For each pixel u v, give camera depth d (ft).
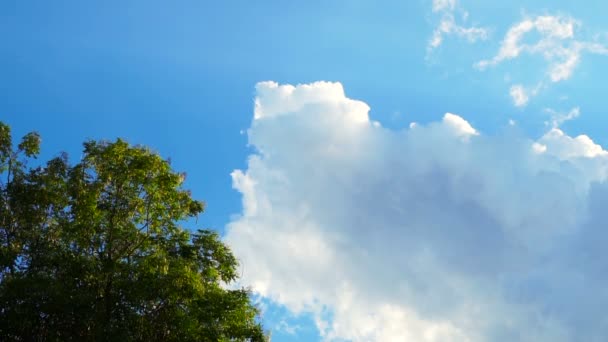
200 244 98.68
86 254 93.35
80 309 84.12
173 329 88.12
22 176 99.50
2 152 99.45
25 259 92.99
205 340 89.81
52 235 94.68
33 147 100.83
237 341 95.50
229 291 96.48
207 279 96.99
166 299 88.94
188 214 100.27
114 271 89.10
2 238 94.12
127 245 95.04
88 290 87.81
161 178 97.76
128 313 86.94
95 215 94.53
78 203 95.20
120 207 96.43
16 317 82.28
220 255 99.09
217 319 92.79
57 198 97.35
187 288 88.74
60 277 89.20
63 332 85.05
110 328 83.97
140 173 96.73
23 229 95.71
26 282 83.41
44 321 84.79
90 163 98.73
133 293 86.38
